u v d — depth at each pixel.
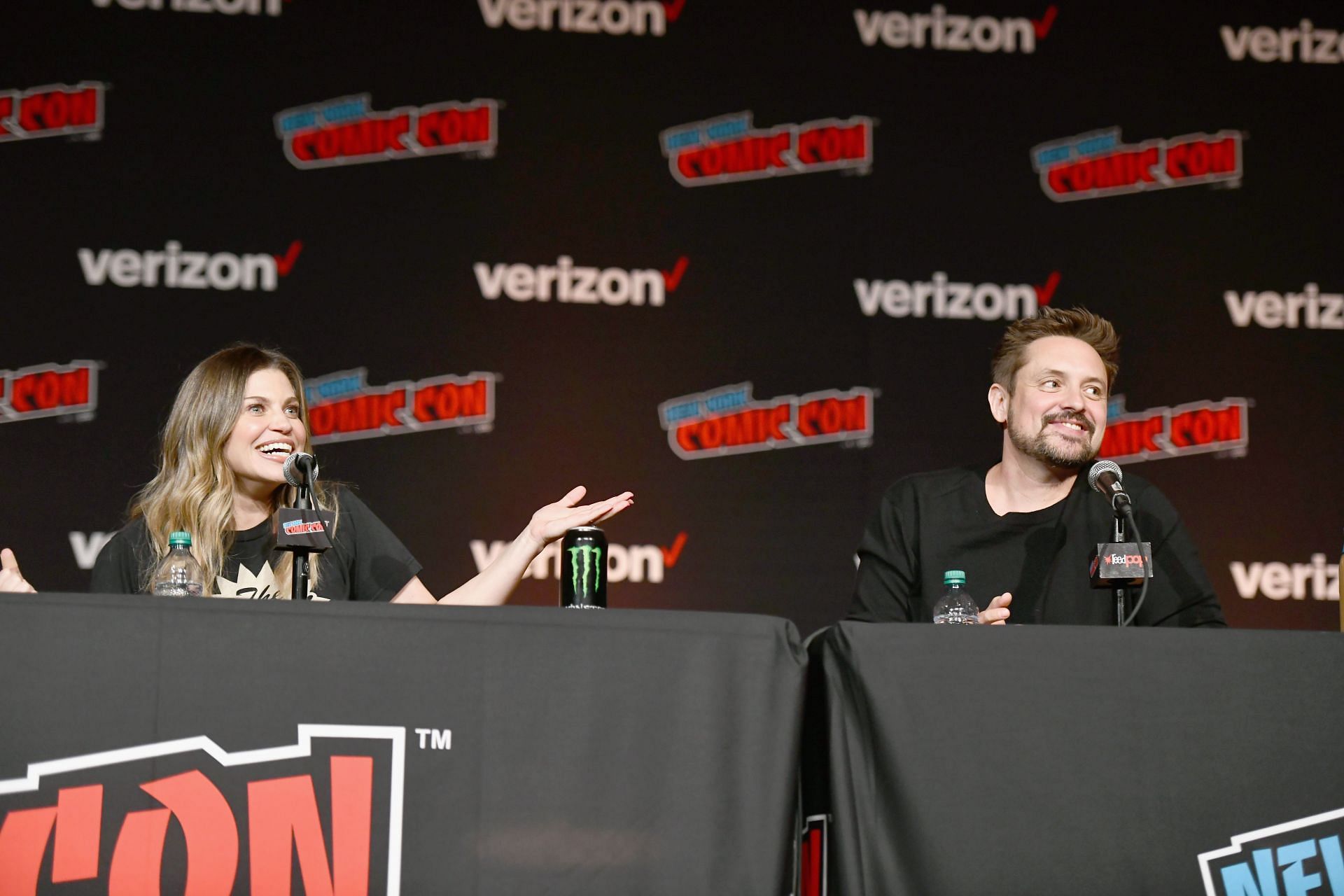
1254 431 7.63
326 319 7.38
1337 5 7.98
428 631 3.16
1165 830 3.18
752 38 7.84
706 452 7.48
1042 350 4.92
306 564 3.95
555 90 7.71
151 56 7.48
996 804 3.18
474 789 3.11
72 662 3.07
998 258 7.73
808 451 7.51
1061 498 4.93
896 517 5.08
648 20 7.82
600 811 3.12
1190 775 3.21
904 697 3.23
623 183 7.67
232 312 7.32
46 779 3.02
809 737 3.43
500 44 7.72
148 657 3.09
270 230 7.41
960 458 7.55
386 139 7.57
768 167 7.74
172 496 4.75
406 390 7.37
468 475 7.34
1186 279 7.75
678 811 3.13
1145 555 3.93
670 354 7.54
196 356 7.27
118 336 7.22
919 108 7.83
